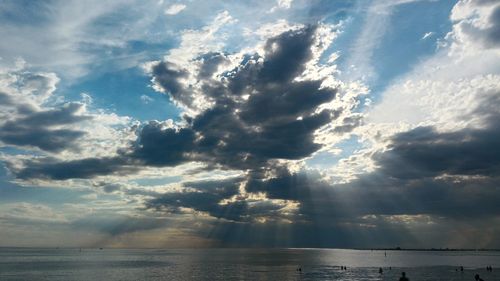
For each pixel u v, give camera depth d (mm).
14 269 152875
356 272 142750
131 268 162875
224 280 114750
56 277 121562
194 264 195875
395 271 146375
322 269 159500
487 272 141250
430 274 132375
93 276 125188
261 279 117250
